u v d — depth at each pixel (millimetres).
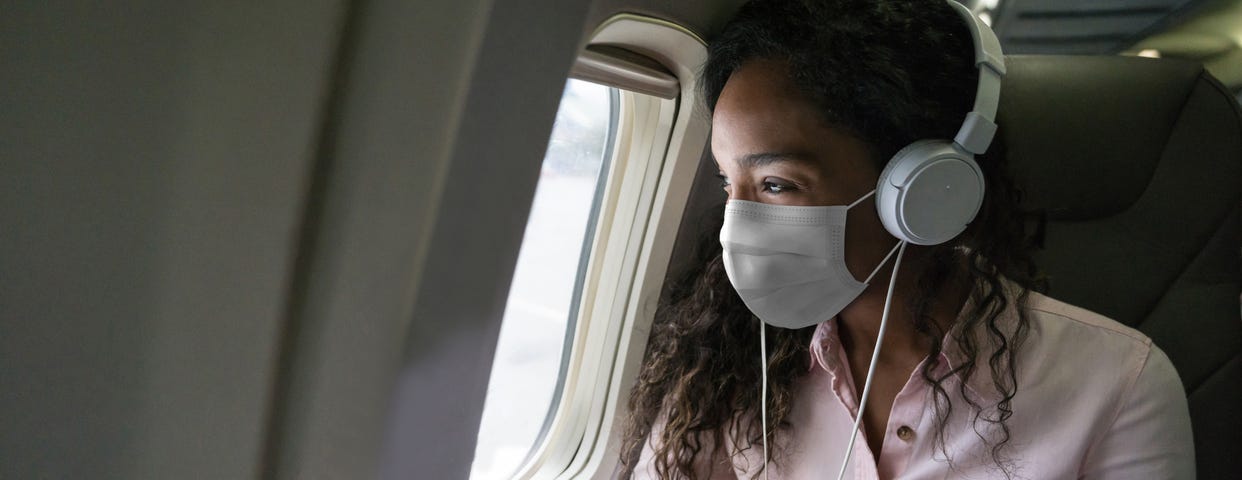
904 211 900
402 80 375
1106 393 1035
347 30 355
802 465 1178
